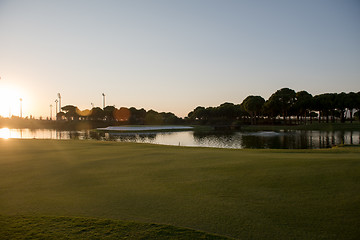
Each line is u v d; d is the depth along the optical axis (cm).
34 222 621
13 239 536
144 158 1543
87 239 539
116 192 866
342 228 596
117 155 1688
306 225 612
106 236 551
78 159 1536
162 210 702
